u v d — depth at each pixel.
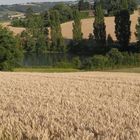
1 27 80.75
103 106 17.53
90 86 27.42
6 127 13.67
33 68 81.81
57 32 135.50
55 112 15.99
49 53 132.12
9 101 19.69
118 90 24.92
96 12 130.62
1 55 78.12
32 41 137.00
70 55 124.00
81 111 16.16
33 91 24.03
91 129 12.95
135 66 81.69
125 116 15.02
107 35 136.88
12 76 39.09
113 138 11.51
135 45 122.69
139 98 20.97
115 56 81.25
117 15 123.50
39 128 13.19
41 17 150.62
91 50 127.38
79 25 135.25
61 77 37.59
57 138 12.10
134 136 11.73
